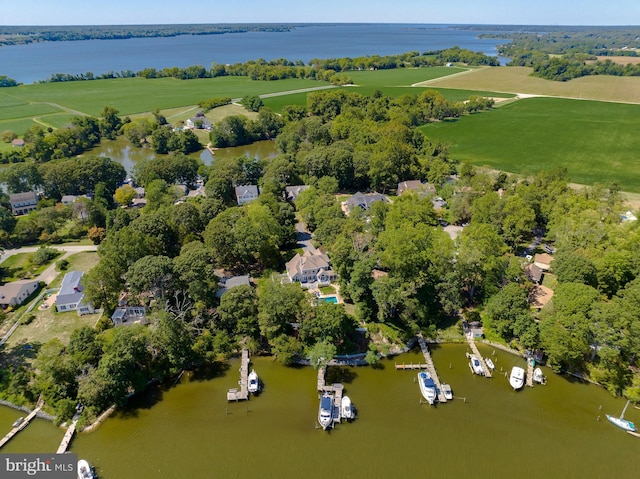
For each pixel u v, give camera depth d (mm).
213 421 73500
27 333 91312
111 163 174500
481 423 73375
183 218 126938
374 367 85625
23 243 131000
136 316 94750
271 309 86750
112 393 73438
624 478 64688
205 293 93688
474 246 99812
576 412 75312
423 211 126625
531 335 83750
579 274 92938
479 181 149250
